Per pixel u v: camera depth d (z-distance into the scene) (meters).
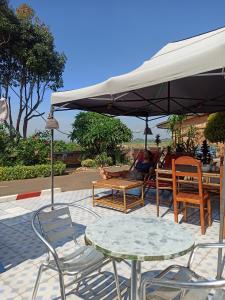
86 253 2.62
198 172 4.31
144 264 3.36
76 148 16.36
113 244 1.95
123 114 8.83
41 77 17.03
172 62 3.16
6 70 16.61
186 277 2.17
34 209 6.04
